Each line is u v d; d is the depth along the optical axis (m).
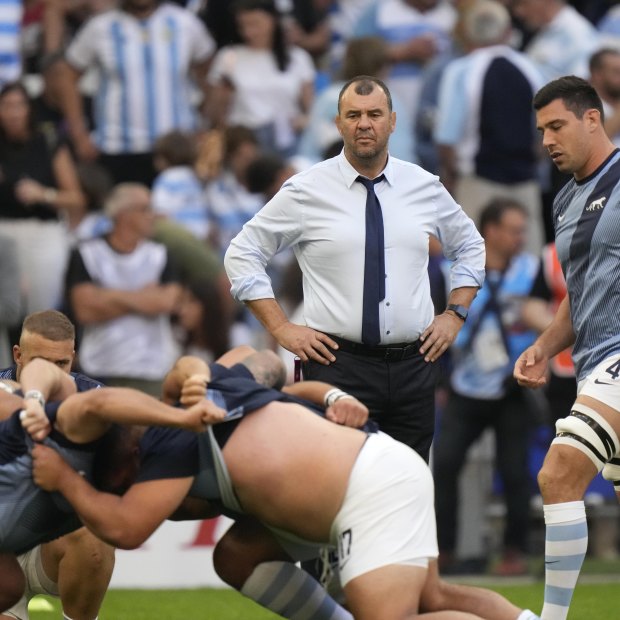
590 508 34.06
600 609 27.44
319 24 45.28
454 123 37.94
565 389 32.69
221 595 29.66
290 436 18.45
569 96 21.64
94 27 40.94
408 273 21.67
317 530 18.55
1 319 35.12
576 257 21.81
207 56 42.00
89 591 20.86
